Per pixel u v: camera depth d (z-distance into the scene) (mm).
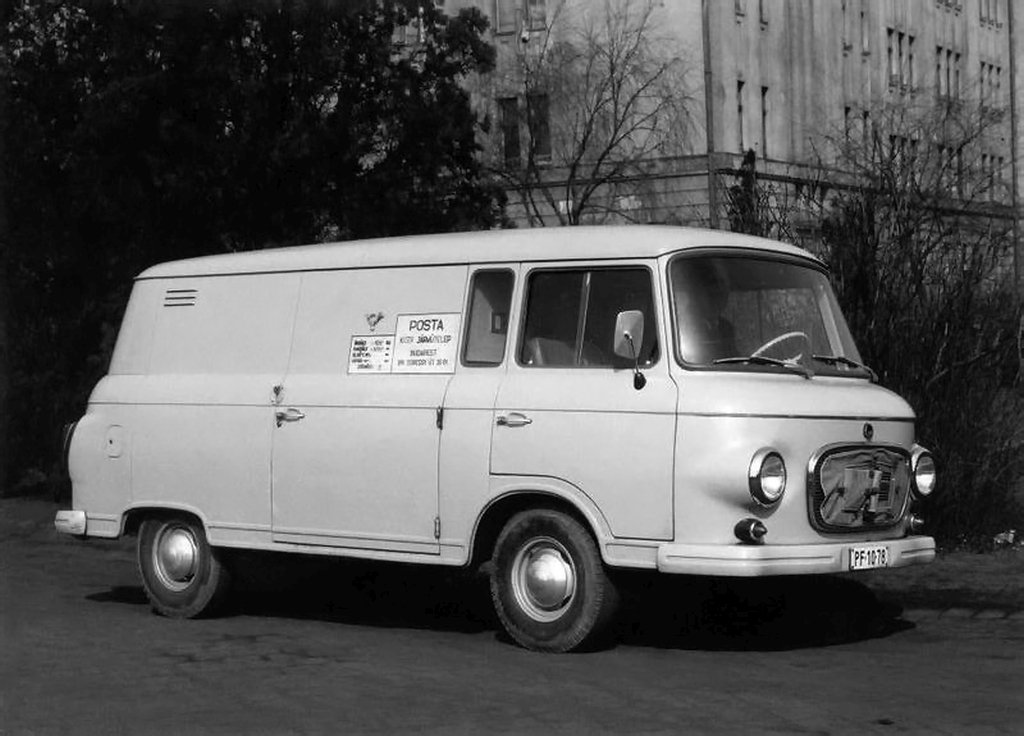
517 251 10633
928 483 10711
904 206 14016
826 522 9898
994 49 67750
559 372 10297
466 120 23219
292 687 9203
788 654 10148
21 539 18469
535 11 51219
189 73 20719
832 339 11023
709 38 49000
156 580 12367
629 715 8250
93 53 21078
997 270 14203
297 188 21766
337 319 11453
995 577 12531
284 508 11477
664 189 48969
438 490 10656
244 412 11750
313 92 21719
